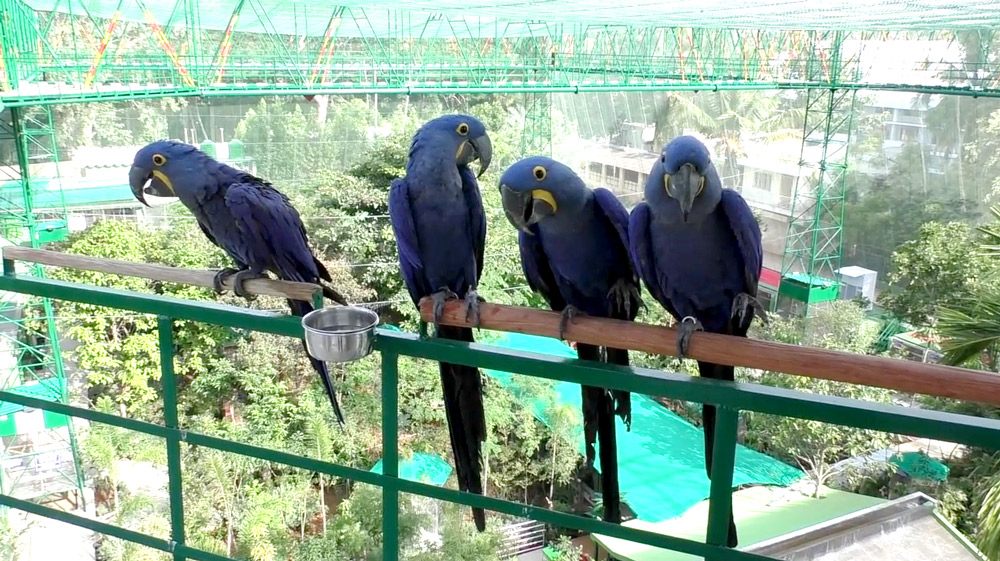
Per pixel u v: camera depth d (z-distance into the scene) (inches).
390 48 590.9
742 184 693.3
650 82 601.0
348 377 455.2
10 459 432.1
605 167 711.1
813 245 609.9
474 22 602.2
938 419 62.4
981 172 541.3
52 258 104.0
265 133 593.6
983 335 274.4
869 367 69.5
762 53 660.7
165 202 556.7
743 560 71.4
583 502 433.7
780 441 396.5
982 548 249.8
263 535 367.6
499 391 451.2
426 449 427.5
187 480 404.5
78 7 487.5
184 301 93.4
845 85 593.9
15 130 453.7
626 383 73.8
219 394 475.2
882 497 375.6
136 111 548.1
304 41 599.2
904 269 503.8
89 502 438.3
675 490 396.8
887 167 605.3
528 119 663.8
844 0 311.4
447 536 342.3
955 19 389.7
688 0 332.5
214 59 510.0
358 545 343.6
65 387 454.6
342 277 518.6
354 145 612.1
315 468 90.6
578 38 652.7
